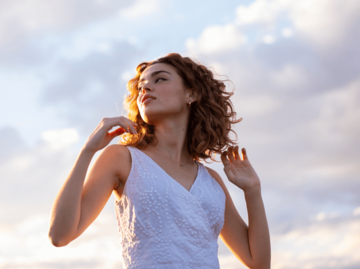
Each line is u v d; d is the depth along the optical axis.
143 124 2.49
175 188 2.13
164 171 2.18
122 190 2.17
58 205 1.89
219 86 2.70
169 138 2.39
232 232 2.51
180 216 2.06
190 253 2.03
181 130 2.42
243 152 2.58
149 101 2.35
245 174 2.52
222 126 2.58
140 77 2.50
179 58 2.52
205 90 2.57
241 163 2.56
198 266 2.04
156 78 2.42
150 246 2.00
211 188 2.32
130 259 2.02
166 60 2.53
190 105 2.51
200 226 2.10
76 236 1.93
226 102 2.73
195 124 2.51
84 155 1.99
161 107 2.34
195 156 2.55
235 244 2.49
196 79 2.55
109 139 2.16
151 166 2.19
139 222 2.03
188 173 2.35
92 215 2.02
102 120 2.11
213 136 2.53
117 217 2.19
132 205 2.07
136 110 2.59
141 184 2.10
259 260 2.43
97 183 2.07
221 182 2.55
